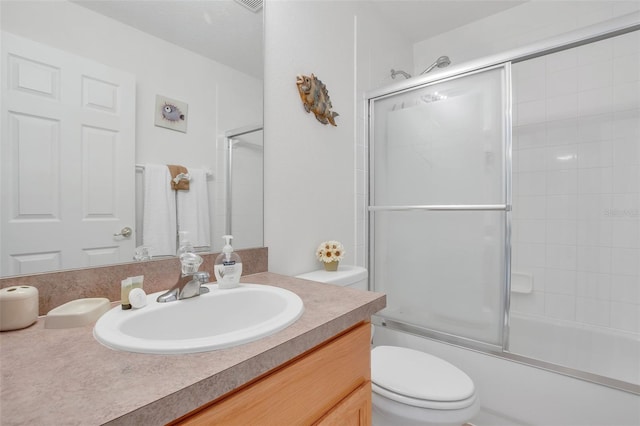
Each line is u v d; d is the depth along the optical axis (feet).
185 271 2.72
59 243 2.48
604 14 5.94
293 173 4.57
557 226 6.50
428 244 5.38
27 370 1.52
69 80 2.52
